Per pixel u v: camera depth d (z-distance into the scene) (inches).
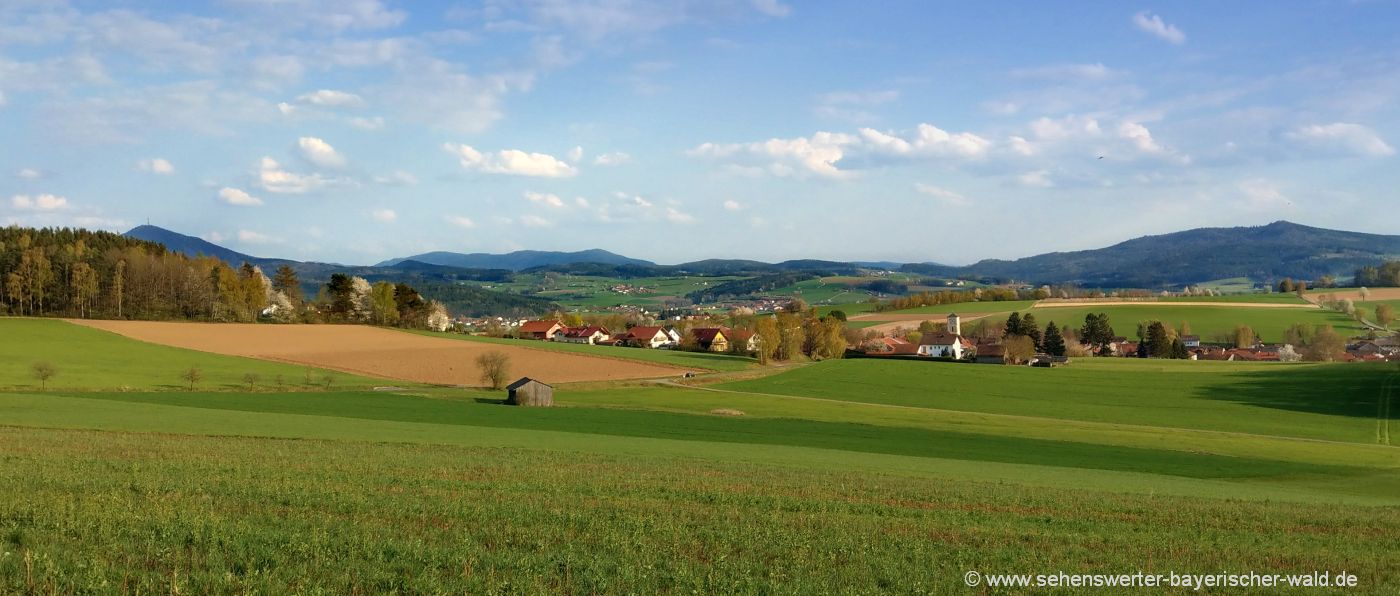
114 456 1398.9
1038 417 3427.7
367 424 2314.2
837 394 4119.1
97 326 4872.0
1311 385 4279.0
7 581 642.8
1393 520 1230.9
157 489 1055.0
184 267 6259.8
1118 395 4158.5
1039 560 879.1
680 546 868.6
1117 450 2399.1
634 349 5940.0
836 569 802.8
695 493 1229.1
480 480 1278.3
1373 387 4111.7
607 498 1149.7
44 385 3102.9
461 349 5078.7
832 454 2037.4
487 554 781.9
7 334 4426.7
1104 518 1170.0
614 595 691.4
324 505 998.4
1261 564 901.8
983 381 4650.6
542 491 1186.6
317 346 4923.7
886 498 1270.9
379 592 663.8
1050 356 6314.0
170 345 4549.7
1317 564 911.0
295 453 1552.7
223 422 2192.4
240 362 4192.9
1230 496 1528.1
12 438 1622.8
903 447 2311.8
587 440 2138.3
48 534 789.2
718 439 2362.2
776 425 2765.7
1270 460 2281.0
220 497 1027.3
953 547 927.7
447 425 2407.7
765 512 1092.5
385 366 4333.2
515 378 4180.6
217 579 663.8
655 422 2738.7
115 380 3390.7
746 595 708.0
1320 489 1812.3
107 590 630.5
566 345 5836.6
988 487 1461.6
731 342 6358.3
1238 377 4694.9
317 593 643.5
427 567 730.8
